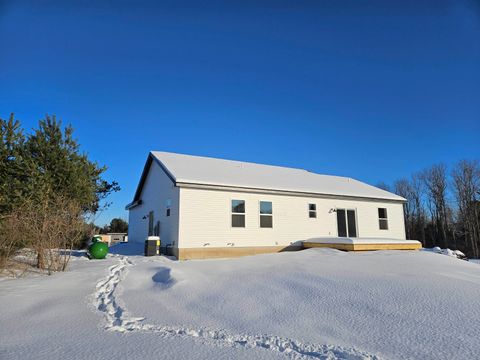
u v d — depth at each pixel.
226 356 3.71
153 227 18.05
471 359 3.55
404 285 6.23
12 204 9.83
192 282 7.20
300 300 5.74
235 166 19.73
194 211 14.06
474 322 4.53
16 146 11.34
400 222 20.64
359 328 4.53
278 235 16.05
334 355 3.73
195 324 4.86
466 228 38.72
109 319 5.13
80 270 9.66
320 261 9.70
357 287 6.24
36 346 3.97
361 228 18.91
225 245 14.51
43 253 9.43
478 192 38.12
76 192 12.12
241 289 6.51
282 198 16.50
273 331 4.52
